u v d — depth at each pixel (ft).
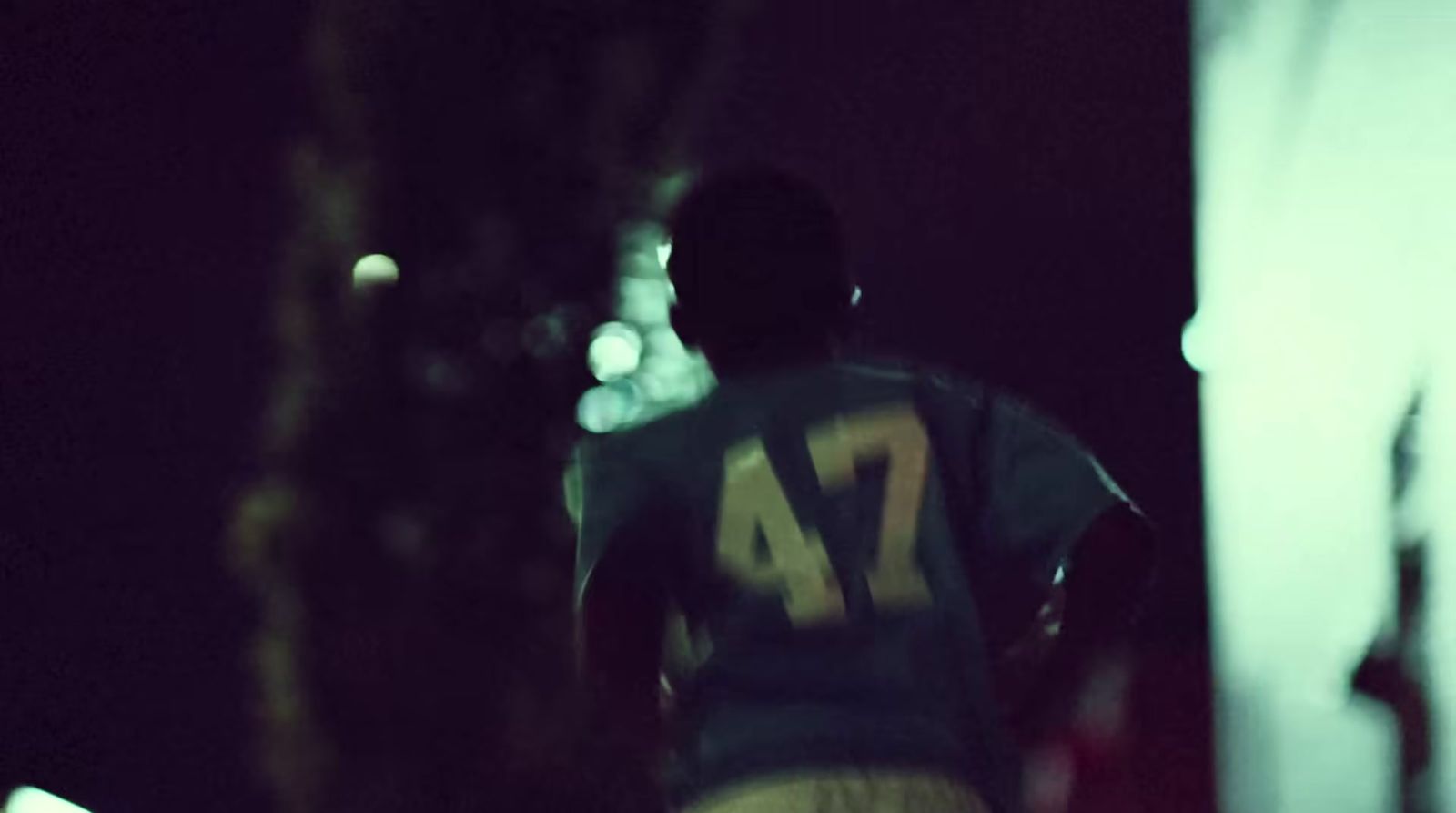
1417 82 26.91
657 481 11.53
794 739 10.57
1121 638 11.90
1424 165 26.91
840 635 10.89
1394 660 25.94
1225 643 28.99
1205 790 27.96
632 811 20.56
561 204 21.45
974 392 11.93
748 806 10.50
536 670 20.86
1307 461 28.19
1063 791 12.02
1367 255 27.81
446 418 21.17
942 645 10.92
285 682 21.08
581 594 11.49
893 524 11.23
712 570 11.32
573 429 21.29
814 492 11.33
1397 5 26.96
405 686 20.89
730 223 12.16
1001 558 11.56
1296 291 28.60
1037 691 11.78
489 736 20.85
